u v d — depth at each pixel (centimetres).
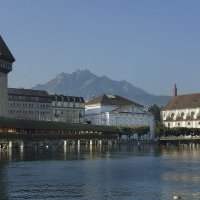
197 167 10825
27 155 15775
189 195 6581
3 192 6969
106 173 9594
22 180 8381
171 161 12988
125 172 9762
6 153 16975
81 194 6762
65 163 12288
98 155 16162
